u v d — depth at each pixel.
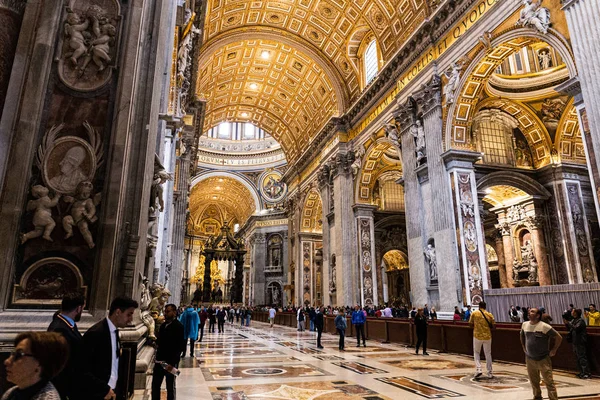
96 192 3.88
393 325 11.99
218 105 28.52
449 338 9.47
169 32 7.71
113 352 2.20
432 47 14.20
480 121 16.14
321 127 25.05
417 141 14.72
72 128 3.97
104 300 3.60
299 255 27.61
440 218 12.91
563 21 9.38
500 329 8.09
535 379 4.54
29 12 4.04
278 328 20.31
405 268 24.53
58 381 1.84
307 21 21.03
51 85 4.00
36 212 3.61
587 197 15.54
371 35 19.77
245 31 21.56
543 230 15.62
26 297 3.48
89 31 4.25
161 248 10.03
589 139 8.52
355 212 20.14
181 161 18.78
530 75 15.20
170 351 3.70
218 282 48.62
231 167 42.44
